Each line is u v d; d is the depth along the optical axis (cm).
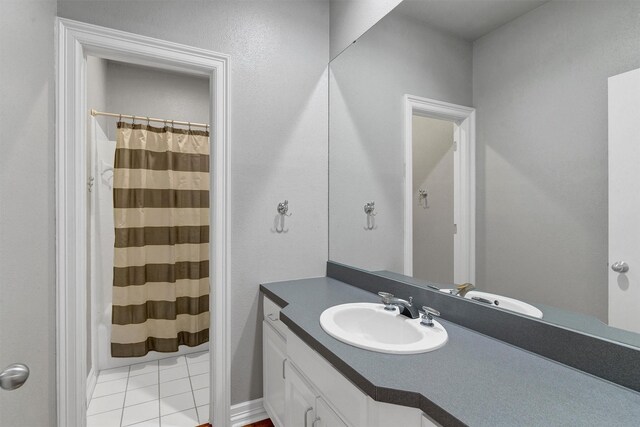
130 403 207
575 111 93
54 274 140
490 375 86
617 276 85
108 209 260
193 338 278
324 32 209
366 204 177
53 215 139
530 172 105
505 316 108
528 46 105
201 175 286
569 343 91
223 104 176
